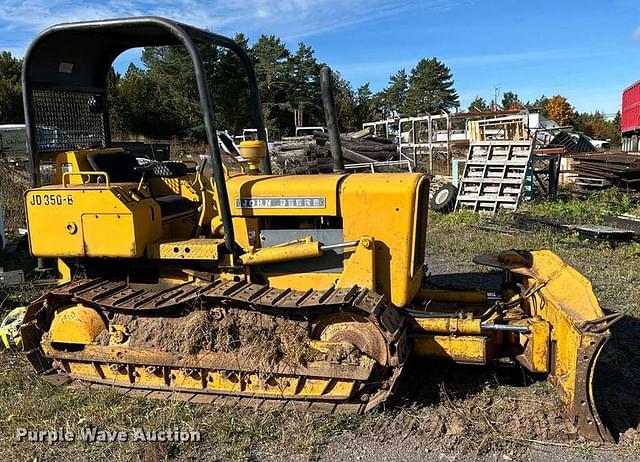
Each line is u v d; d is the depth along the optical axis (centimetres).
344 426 412
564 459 372
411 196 438
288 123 4441
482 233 1065
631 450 378
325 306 416
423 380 478
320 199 451
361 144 1758
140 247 449
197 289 452
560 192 1603
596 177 1628
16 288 728
